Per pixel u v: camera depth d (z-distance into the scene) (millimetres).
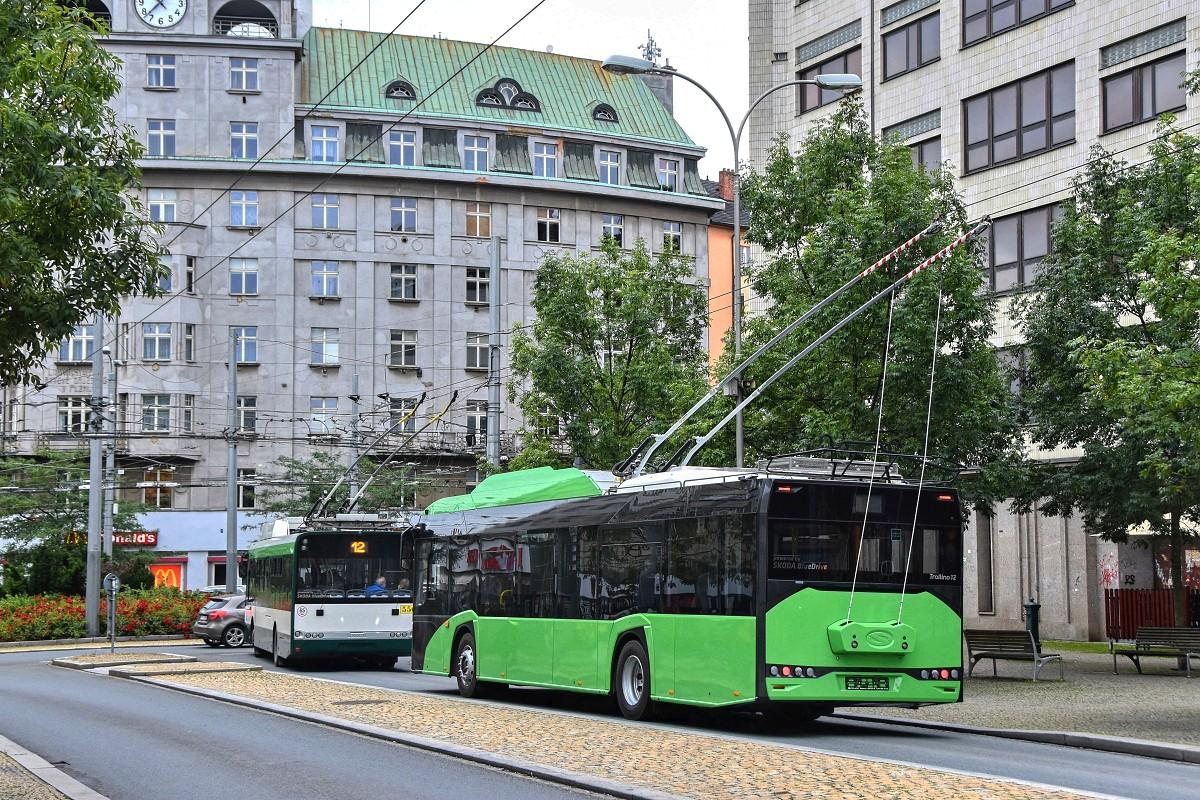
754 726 20641
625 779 13242
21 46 14008
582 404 37812
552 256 38969
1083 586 40656
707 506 19812
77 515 64250
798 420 29406
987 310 27469
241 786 13930
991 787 12336
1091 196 31172
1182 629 28938
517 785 13562
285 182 75375
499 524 25719
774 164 31312
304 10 82625
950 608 19375
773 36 52188
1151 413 19562
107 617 56188
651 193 80312
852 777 13078
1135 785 13562
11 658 45938
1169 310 19281
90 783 14344
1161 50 37469
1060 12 40375
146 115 74812
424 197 76938
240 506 75188
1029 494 30766
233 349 57531
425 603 28453
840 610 18812
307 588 34906
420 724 19094
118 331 73688
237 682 28938
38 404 69438
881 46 46812
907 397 27156
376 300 76188
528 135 79188
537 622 24000
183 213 74562
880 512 19219
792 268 30625
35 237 13906
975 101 43156
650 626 20781
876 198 27516
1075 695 24984
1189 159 29062
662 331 39469
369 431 65500
